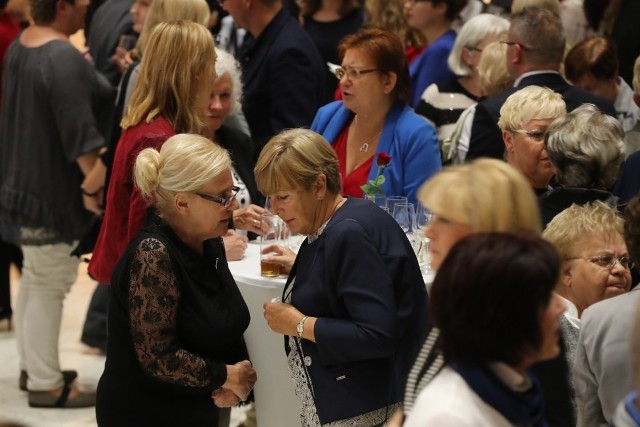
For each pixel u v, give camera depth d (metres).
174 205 4.17
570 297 4.15
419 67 7.93
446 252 2.79
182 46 5.09
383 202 5.61
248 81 7.49
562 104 5.21
